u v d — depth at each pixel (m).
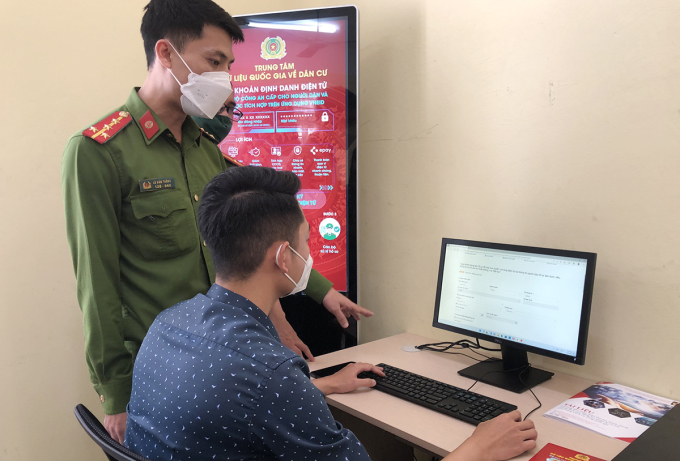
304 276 0.97
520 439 1.04
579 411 1.24
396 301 2.08
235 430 0.74
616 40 1.36
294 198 0.93
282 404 0.74
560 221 1.53
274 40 2.04
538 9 1.53
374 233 2.15
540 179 1.57
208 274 1.41
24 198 1.86
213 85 1.30
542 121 1.55
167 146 1.36
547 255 1.41
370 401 1.34
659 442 1.06
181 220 1.34
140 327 1.30
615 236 1.41
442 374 1.53
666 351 1.33
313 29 1.99
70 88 1.93
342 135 2.00
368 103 2.12
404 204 2.01
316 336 2.04
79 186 1.17
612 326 1.43
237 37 1.36
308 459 0.75
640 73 1.32
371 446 1.74
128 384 1.23
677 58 1.25
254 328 0.83
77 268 1.22
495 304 1.53
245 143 2.12
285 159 2.07
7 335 1.85
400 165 2.01
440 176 1.87
